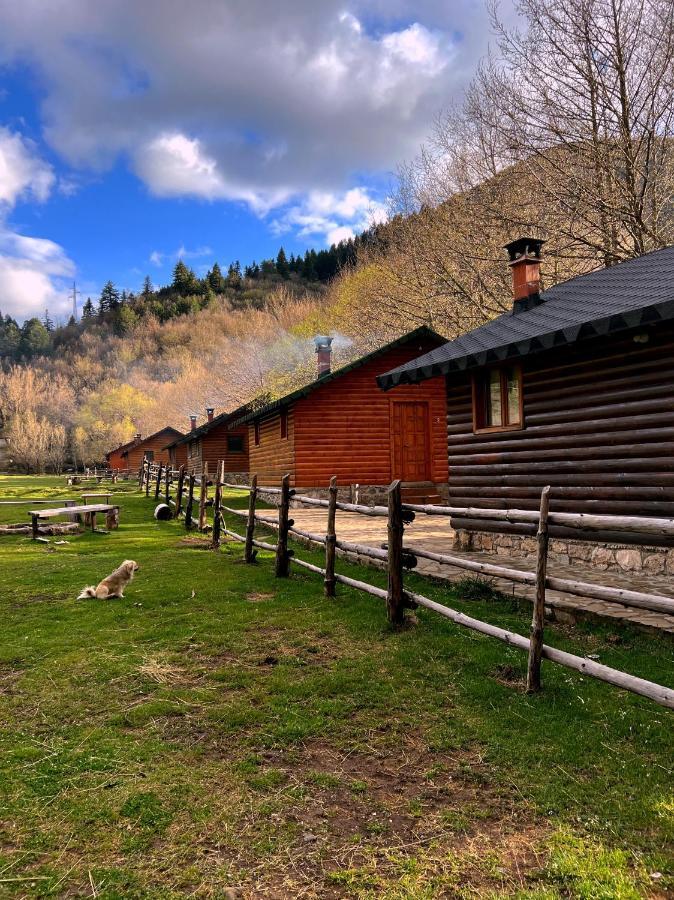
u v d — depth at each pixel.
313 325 48.38
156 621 6.12
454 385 10.23
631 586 6.51
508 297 22.11
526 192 19.73
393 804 3.01
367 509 6.44
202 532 13.27
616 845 2.66
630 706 4.04
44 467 76.31
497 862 2.56
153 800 3.01
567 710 4.01
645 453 7.06
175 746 3.58
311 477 17.28
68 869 2.52
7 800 3.00
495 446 9.30
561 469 8.16
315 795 3.09
